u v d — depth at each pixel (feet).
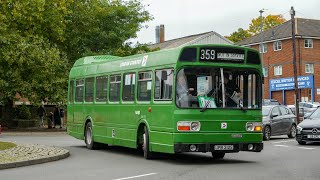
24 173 42.88
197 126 47.98
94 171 43.96
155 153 53.98
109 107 62.69
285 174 40.93
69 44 138.00
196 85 48.39
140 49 150.10
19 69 119.75
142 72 54.75
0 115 152.05
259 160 52.90
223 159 54.24
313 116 78.43
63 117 146.20
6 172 43.65
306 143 78.18
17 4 122.62
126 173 42.24
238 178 38.52
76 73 74.64
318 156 57.52
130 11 146.30
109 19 143.64
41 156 53.16
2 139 93.35
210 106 48.47
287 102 218.79
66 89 126.62
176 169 44.80
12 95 120.67
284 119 91.15
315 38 222.07
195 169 44.68
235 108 49.19
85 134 70.49
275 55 229.45
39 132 117.91
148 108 52.80
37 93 121.80
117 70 61.05
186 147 47.57
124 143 58.49
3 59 118.21
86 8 139.44
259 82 50.52
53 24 129.80
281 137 96.63
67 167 47.37
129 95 57.52
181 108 47.91
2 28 118.01
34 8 125.29
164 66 50.24
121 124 59.31
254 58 50.34
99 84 66.23
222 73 49.11
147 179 38.29
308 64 221.87
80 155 60.08
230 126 48.93
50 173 42.78
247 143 49.55
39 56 119.03
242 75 49.85
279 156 57.57
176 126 47.80
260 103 50.52
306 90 214.90
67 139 94.12
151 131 52.13
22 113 147.95
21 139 93.66
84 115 70.69
